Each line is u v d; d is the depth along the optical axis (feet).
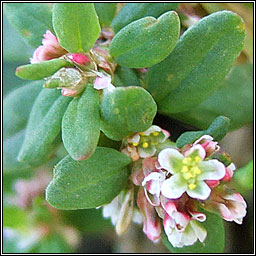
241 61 0.17
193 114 0.15
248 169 0.15
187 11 0.16
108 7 0.15
